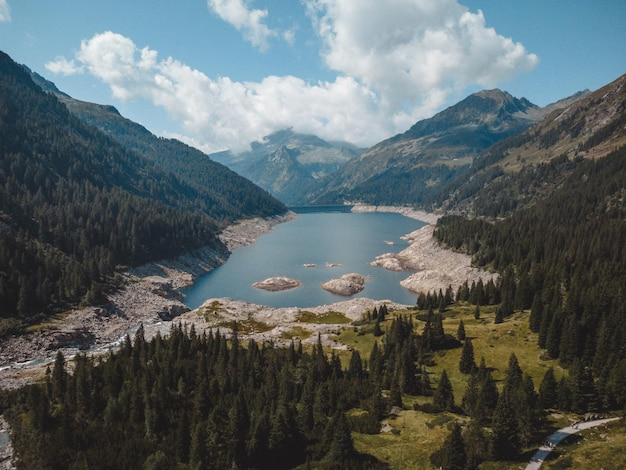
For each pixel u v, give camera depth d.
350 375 90.56
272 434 65.69
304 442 68.06
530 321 106.62
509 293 132.62
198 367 88.25
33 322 125.25
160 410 73.25
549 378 70.56
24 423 72.25
